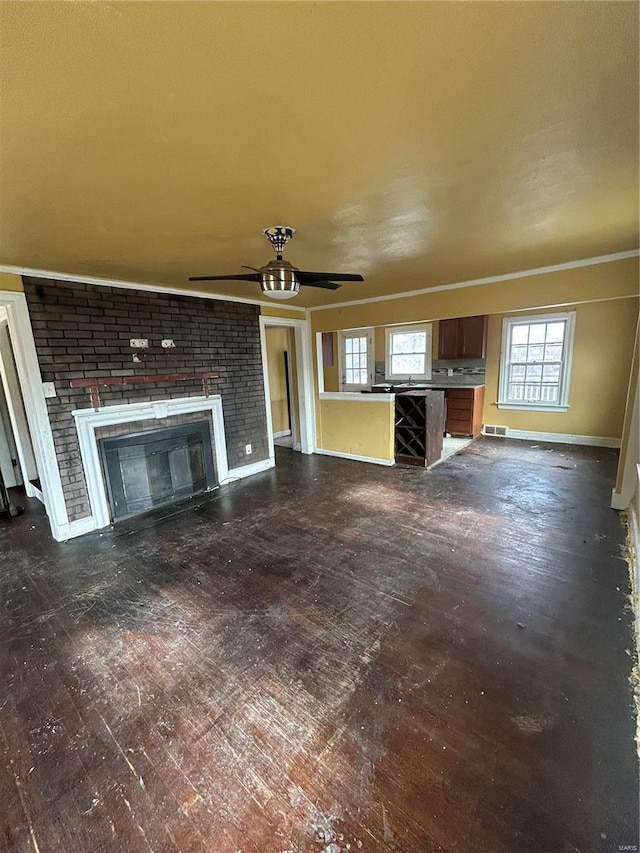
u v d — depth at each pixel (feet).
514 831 3.76
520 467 15.44
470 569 8.38
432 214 7.17
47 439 10.32
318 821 3.91
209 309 14.20
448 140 4.75
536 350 19.60
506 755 4.48
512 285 12.51
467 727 4.84
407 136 4.63
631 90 3.87
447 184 5.95
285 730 4.89
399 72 3.54
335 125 4.35
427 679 5.59
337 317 17.40
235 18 2.89
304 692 5.45
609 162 5.40
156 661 6.13
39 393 10.13
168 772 4.44
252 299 15.65
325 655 6.13
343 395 17.76
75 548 10.14
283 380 23.56
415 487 13.67
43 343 10.14
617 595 7.34
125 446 11.85
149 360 12.46
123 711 5.24
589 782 4.16
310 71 3.47
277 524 11.12
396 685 5.51
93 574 8.83
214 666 5.98
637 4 2.88
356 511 11.81
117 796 4.21
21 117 3.92
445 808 3.98
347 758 4.51
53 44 3.01
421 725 4.90
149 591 8.06
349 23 2.98
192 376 13.74
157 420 12.67
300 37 3.09
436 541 9.68
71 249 8.42
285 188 5.89
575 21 3.02
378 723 4.94
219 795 4.18
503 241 9.00
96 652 6.37
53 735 4.93
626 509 10.93
